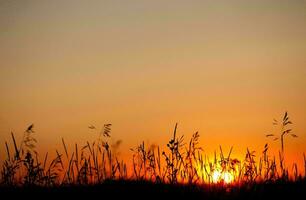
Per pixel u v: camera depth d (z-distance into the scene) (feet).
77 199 24.52
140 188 26.27
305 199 23.82
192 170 28.30
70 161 28.40
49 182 26.91
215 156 28.68
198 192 25.63
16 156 26.37
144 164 28.96
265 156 28.53
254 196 24.41
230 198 24.45
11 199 24.39
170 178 27.48
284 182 26.27
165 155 28.50
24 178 26.37
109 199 24.48
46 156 27.37
